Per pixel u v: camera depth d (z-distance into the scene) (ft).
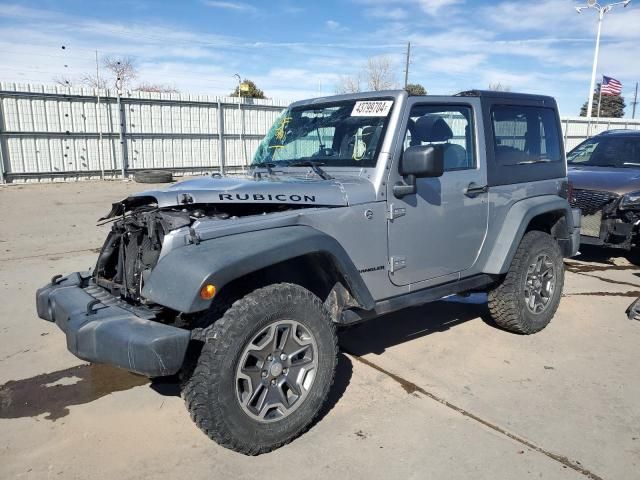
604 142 28.50
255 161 14.65
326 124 12.99
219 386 8.98
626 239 22.49
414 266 12.42
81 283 11.52
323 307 10.35
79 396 12.02
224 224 9.80
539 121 15.85
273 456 9.75
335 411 11.29
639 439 10.26
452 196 12.96
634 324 16.70
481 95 13.92
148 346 8.39
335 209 10.95
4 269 22.49
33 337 15.29
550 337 15.51
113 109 60.64
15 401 11.80
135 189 51.93
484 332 15.84
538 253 15.20
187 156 67.36
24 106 55.01
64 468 9.39
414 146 11.20
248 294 9.53
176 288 8.73
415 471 9.29
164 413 11.30
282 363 9.82
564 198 16.60
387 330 15.98
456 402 11.66
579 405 11.54
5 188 52.01
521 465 9.45
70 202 42.75
